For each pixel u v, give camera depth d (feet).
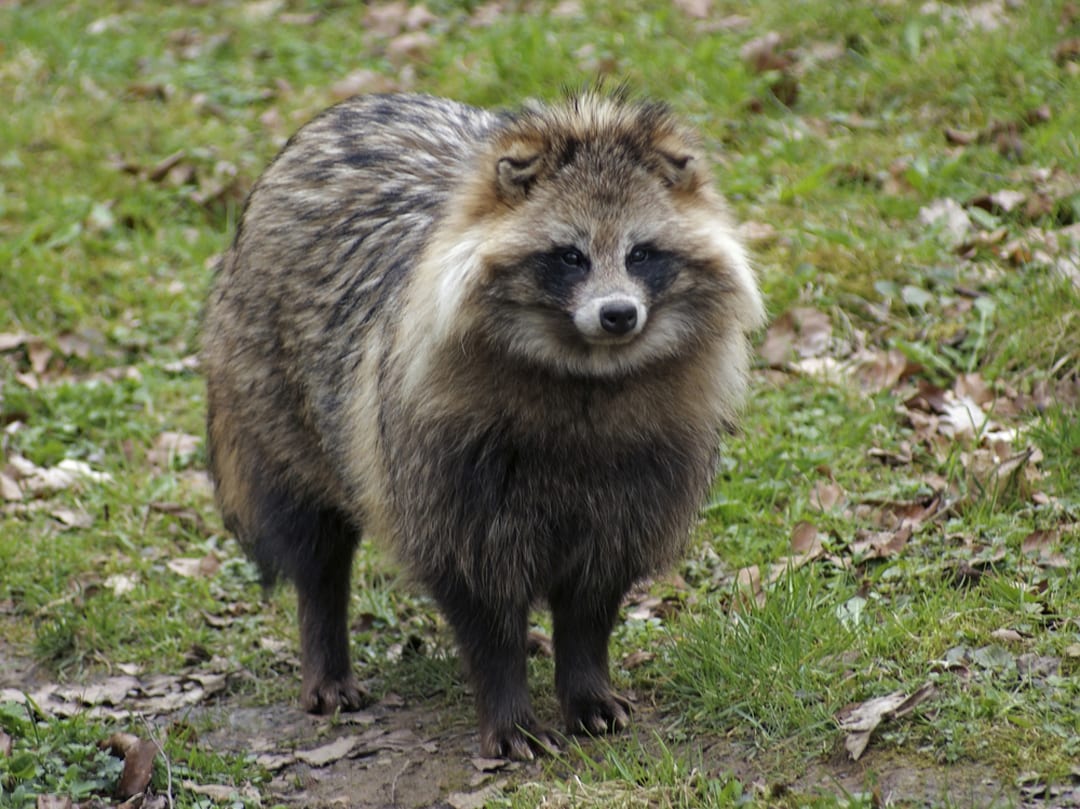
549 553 27.55
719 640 28.78
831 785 24.56
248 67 61.98
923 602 29.84
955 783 23.97
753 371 40.78
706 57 54.60
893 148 48.26
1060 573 30.27
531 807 25.34
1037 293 39.55
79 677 33.06
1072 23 52.60
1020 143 46.75
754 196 47.14
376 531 29.30
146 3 68.49
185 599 35.91
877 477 36.09
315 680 31.68
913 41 53.11
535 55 55.93
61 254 49.49
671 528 27.96
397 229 29.96
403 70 59.31
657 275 26.35
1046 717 25.07
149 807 27.25
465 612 27.86
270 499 32.37
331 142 32.81
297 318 31.22
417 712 31.22
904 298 41.50
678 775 25.40
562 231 25.94
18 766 27.48
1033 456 34.86
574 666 28.73
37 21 65.31
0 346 45.47
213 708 31.91
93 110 57.72
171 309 47.73
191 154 54.24
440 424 26.73
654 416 26.96
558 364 26.09
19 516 39.19
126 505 39.52
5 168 53.83
